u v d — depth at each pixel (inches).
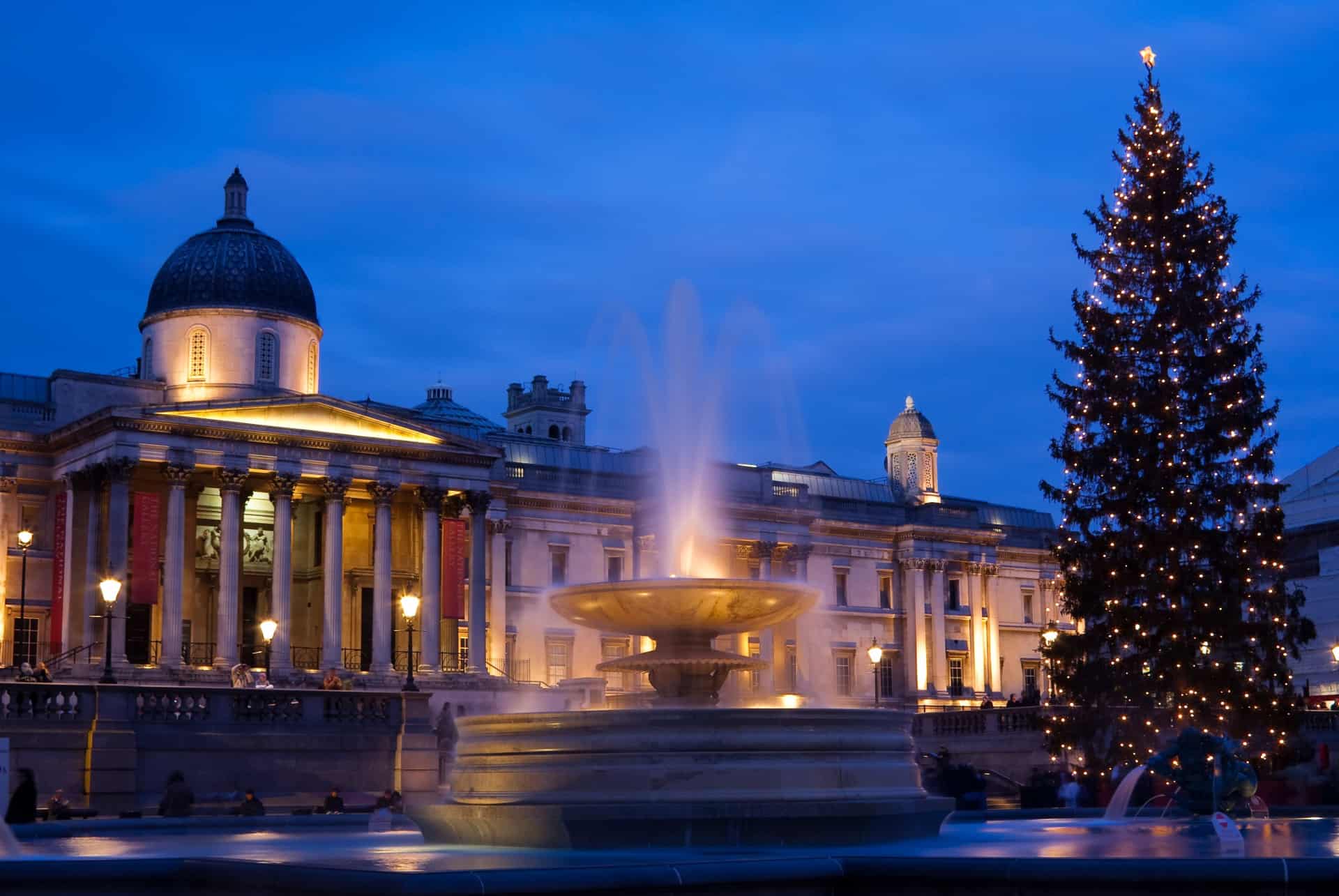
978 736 2493.8
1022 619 4694.9
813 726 881.5
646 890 591.5
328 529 3193.9
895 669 4375.0
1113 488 2266.2
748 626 1094.4
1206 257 2342.5
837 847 847.1
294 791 1921.8
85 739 1800.0
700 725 869.2
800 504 4146.2
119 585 2119.8
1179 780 1218.6
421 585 3329.2
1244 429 2281.0
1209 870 587.8
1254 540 2240.4
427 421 3764.8
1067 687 2292.1
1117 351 2321.6
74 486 3105.3
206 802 1807.3
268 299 3481.8
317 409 3218.5
